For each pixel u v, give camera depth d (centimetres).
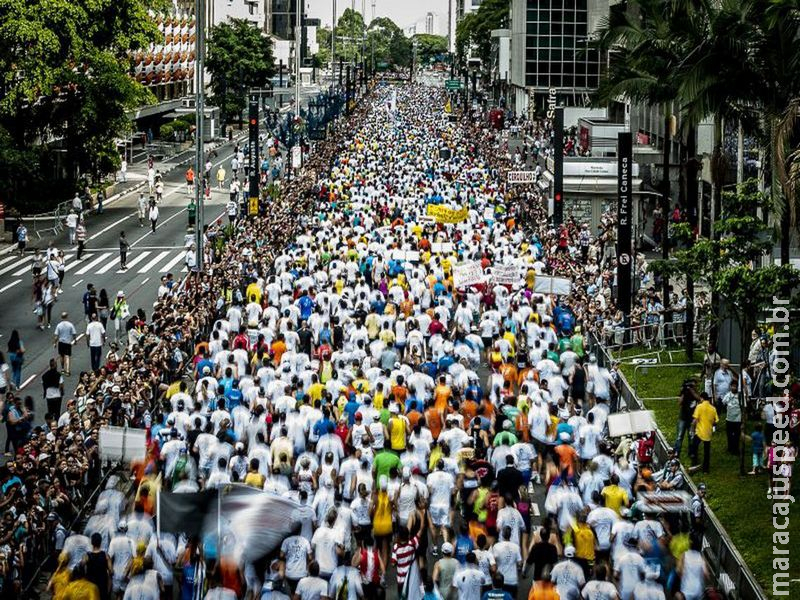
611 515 2350
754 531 2694
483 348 4241
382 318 3997
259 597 2167
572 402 3391
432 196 7406
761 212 4253
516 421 3039
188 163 11356
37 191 8281
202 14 5172
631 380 4016
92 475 2944
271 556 2230
